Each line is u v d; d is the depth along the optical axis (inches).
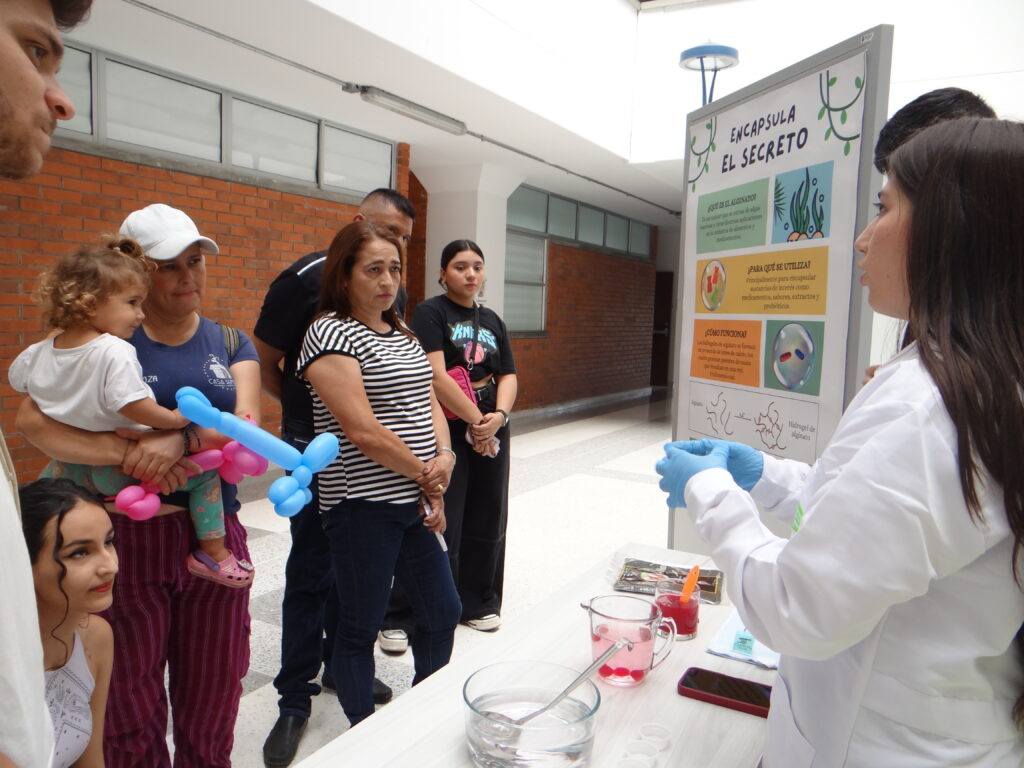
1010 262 26.8
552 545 157.0
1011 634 28.0
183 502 63.6
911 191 29.8
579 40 235.0
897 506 25.7
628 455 262.7
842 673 30.6
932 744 28.5
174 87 182.7
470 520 114.5
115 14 147.0
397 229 93.8
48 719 24.6
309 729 87.2
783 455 72.4
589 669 40.6
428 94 199.6
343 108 213.6
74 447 56.6
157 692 63.7
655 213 426.3
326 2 145.6
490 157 275.3
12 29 25.2
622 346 454.0
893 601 26.4
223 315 199.0
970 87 206.2
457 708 42.8
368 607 74.5
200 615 66.2
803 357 68.9
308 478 51.9
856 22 226.1
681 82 263.7
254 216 205.0
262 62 175.6
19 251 154.3
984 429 25.2
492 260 304.7
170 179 182.4
